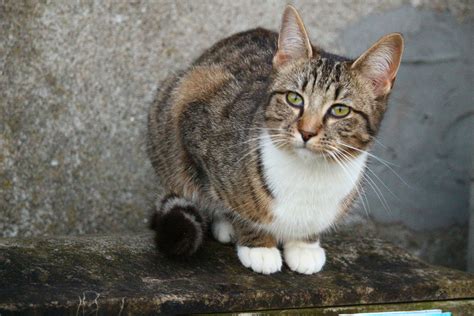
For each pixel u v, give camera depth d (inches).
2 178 219.0
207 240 195.5
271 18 237.6
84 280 160.7
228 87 198.8
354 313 173.2
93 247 178.9
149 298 155.7
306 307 169.8
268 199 177.9
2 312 145.3
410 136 251.3
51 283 157.5
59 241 181.5
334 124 172.2
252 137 179.5
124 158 229.5
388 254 199.5
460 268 258.5
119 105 227.9
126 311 153.9
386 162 225.6
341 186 178.5
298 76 175.0
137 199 231.1
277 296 166.7
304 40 178.5
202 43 233.3
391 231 253.3
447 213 256.8
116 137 228.2
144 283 163.6
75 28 221.8
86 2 221.9
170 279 167.9
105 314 152.7
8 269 159.6
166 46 230.2
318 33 240.2
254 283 171.0
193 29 231.9
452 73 250.4
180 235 175.6
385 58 176.6
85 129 225.6
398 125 250.2
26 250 170.1
